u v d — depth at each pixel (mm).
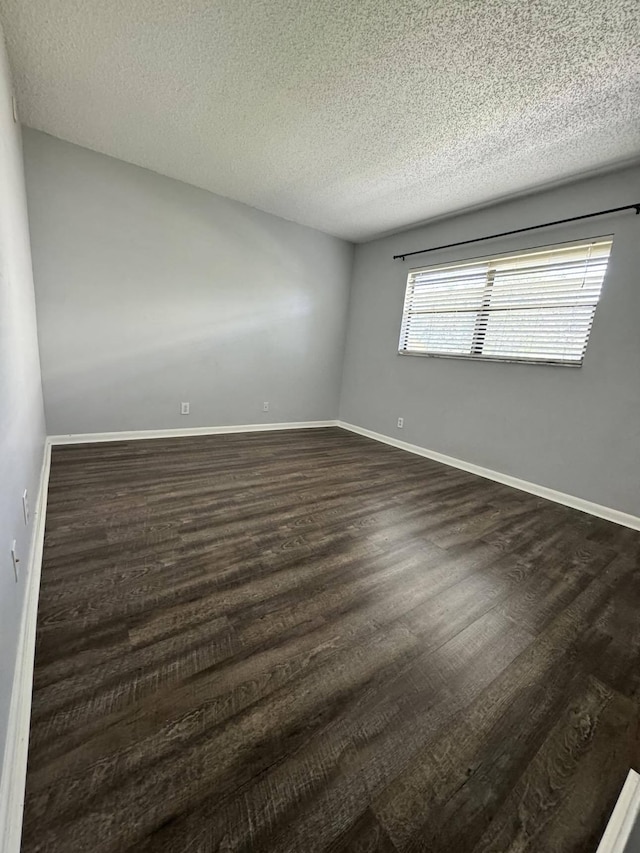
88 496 2334
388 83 1874
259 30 1611
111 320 3301
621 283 2543
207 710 1046
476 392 3504
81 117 2441
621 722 1116
